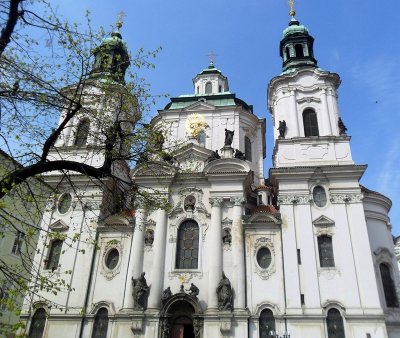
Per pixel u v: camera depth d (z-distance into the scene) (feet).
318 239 138.92
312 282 131.23
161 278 139.54
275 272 136.46
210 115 183.42
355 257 133.28
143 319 132.77
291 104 168.66
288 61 189.16
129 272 142.72
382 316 122.93
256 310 130.72
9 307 58.18
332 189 144.66
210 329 128.36
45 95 56.65
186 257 144.25
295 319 126.62
